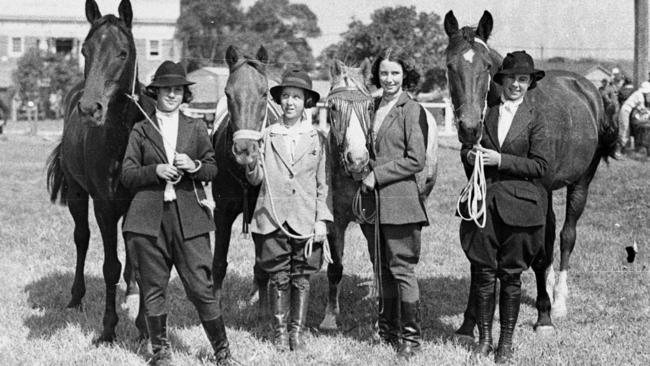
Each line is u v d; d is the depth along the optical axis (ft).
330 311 18.26
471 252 15.23
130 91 15.67
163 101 14.61
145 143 14.42
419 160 15.20
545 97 17.99
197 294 14.37
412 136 15.23
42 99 61.41
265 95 15.61
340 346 16.43
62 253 26.17
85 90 14.70
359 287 21.83
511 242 14.82
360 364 15.21
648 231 28.71
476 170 14.62
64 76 59.47
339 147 15.74
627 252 24.06
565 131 17.90
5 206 35.55
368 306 19.97
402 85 16.33
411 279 15.55
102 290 21.63
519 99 15.21
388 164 15.21
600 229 29.50
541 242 14.96
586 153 19.29
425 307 19.88
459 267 24.39
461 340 16.97
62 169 20.51
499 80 15.35
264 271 17.39
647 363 15.48
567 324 18.54
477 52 14.83
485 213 14.64
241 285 22.07
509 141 14.84
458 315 19.39
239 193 17.28
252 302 20.24
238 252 26.37
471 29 15.24
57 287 21.77
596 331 17.79
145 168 14.08
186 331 17.42
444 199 35.91
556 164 18.01
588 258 25.08
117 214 16.53
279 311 16.12
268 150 15.75
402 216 15.19
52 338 16.80
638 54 28.17
